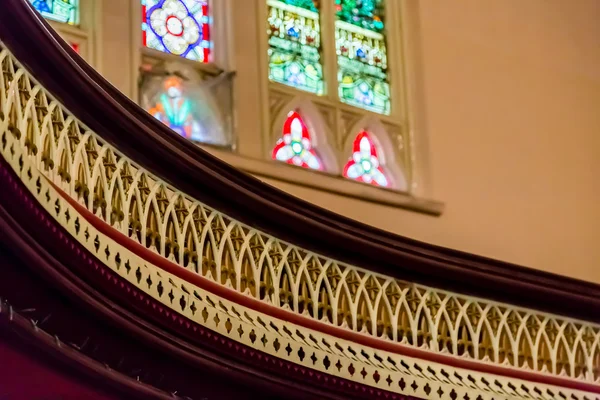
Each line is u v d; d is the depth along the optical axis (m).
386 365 10.01
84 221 7.63
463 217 13.21
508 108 14.12
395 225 12.69
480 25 14.33
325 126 12.68
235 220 9.27
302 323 9.59
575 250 13.95
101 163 7.98
